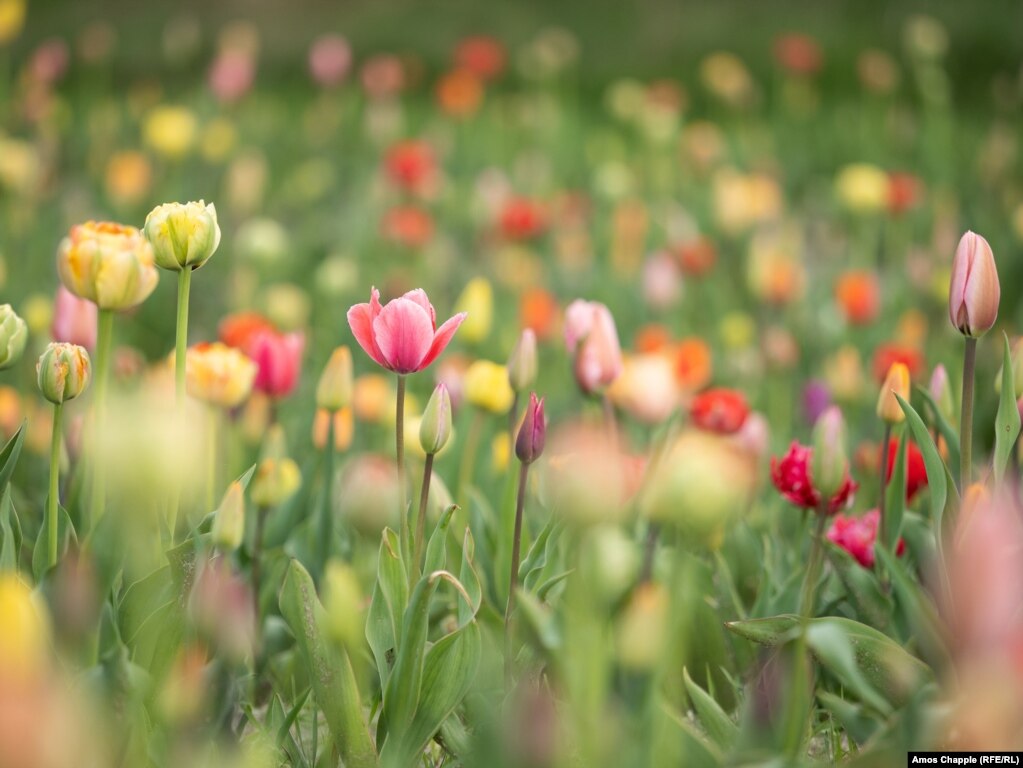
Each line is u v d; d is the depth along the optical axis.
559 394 3.72
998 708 2.03
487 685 2.25
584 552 2.04
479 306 2.82
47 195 6.17
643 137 7.92
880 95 10.08
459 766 2.23
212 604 2.14
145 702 2.17
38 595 2.15
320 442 2.69
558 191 7.36
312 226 6.09
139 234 2.31
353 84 10.91
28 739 1.89
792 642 2.14
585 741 2.05
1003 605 2.02
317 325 4.58
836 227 6.99
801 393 3.56
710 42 12.67
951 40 11.69
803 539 2.62
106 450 1.99
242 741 2.22
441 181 6.85
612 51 12.68
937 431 2.53
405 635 2.18
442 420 2.26
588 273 5.42
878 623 2.35
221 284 5.02
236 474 2.67
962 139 8.34
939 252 5.26
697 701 2.19
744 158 8.17
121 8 13.76
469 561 2.30
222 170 7.03
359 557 2.49
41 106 6.91
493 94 10.73
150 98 8.51
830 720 2.28
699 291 5.18
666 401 2.63
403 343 2.26
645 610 2.05
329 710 2.19
